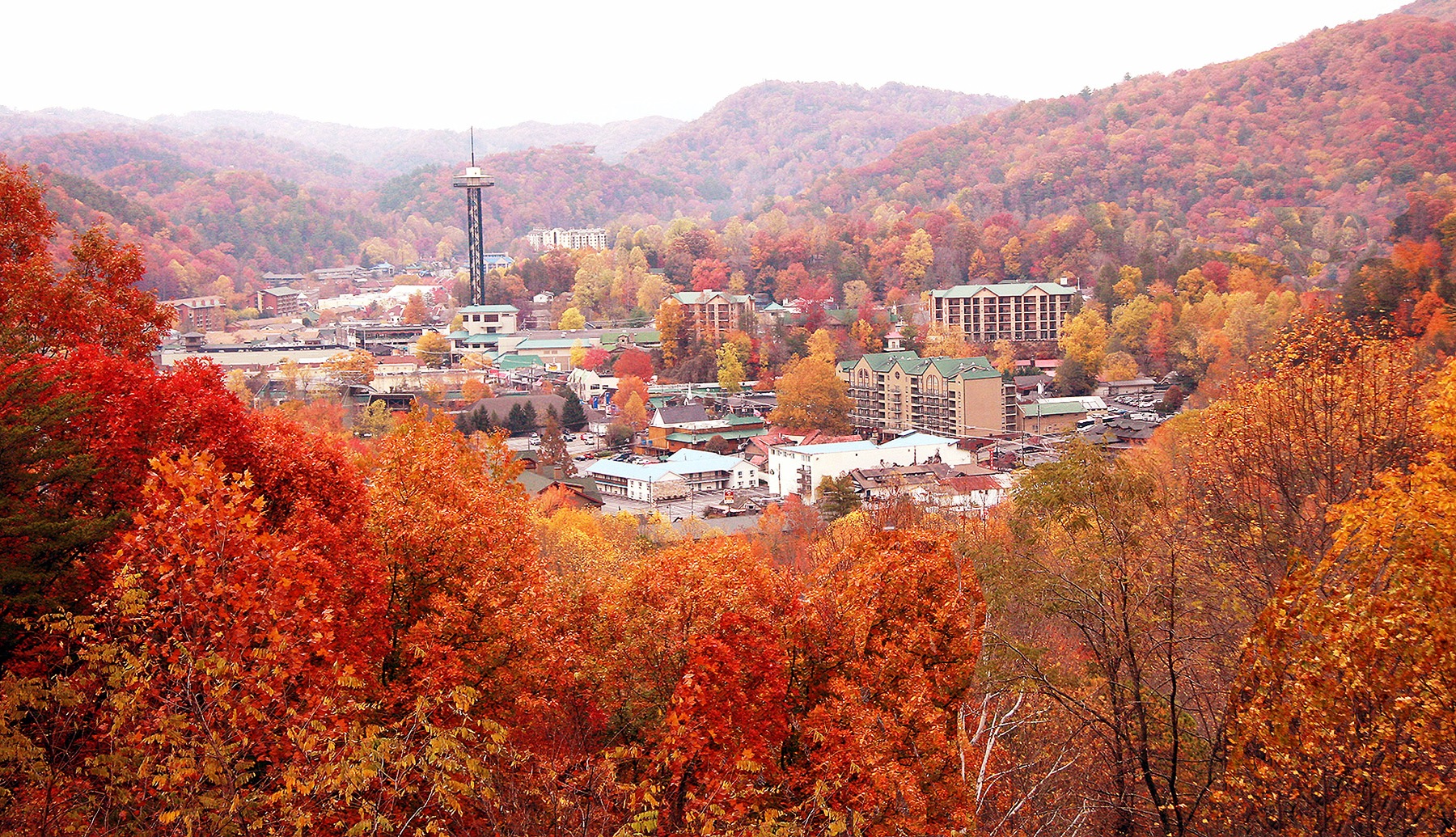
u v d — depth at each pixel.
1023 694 33.66
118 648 22.45
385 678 34.66
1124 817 31.16
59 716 23.58
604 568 61.94
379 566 33.19
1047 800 32.47
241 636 23.31
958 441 172.00
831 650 36.78
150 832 21.48
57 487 29.66
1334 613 22.89
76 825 21.02
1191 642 32.94
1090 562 32.38
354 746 21.67
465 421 194.00
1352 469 36.53
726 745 31.02
